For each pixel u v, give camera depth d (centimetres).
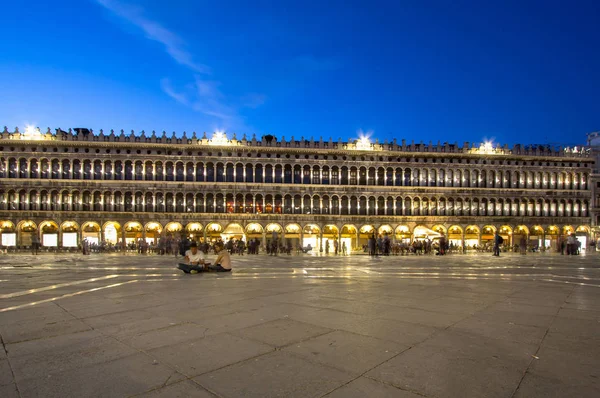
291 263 3038
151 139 6838
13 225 6438
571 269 2444
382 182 7369
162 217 6675
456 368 588
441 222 7325
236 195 6950
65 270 2253
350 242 7106
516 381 541
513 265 2822
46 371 573
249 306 1055
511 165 7700
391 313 967
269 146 7094
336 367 589
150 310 1002
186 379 543
